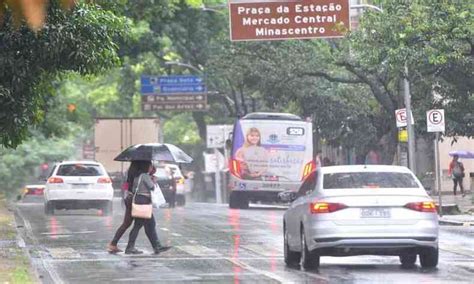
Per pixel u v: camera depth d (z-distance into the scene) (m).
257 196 80.69
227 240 45.03
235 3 62.72
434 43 59.03
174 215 67.00
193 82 124.75
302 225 32.44
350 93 91.06
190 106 125.44
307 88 90.00
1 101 35.06
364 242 30.88
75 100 151.62
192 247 41.47
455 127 71.62
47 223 57.69
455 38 59.41
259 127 80.50
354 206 31.08
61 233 49.56
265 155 80.12
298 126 80.38
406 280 29.42
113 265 34.44
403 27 59.62
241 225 55.31
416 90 72.69
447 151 102.25
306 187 34.03
